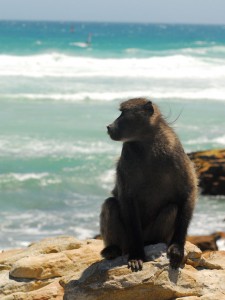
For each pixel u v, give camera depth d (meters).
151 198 13.87
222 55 135.38
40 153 46.12
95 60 105.94
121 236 14.41
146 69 102.69
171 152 13.68
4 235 30.41
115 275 13.28
